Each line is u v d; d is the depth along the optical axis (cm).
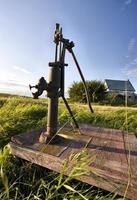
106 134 276
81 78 258
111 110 597
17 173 232
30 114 567
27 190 212
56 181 211
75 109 572
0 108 637
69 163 180
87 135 265
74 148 216
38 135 264
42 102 768
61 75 233
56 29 227
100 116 547
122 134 280
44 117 548
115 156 201
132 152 212
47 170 227
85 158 181
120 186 158
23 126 462
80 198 172
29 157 212
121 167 176
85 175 174
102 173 167
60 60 229
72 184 208
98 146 226
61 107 611
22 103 677
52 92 224
